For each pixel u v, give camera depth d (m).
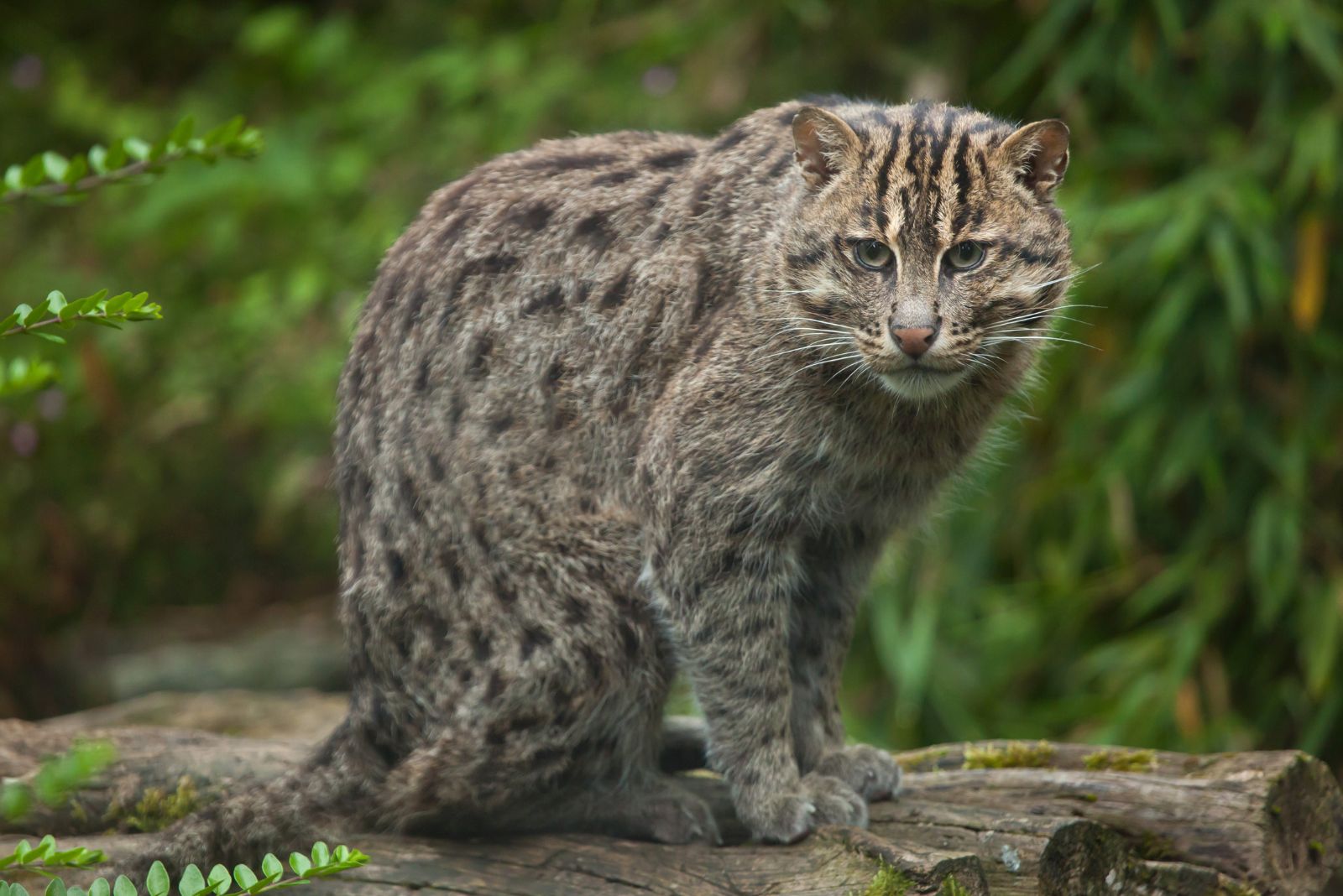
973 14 13.05
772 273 6.14
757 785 6.20
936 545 12.06
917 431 6.40
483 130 14.62
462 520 6.21
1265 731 11.77
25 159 16.08
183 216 15.10
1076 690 12.12
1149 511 12.17
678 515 6.13
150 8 17.45
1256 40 11.86
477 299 6.37
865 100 7.07
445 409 6.29
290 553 15.02
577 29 15.02
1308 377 11.66
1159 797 6.23
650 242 6.37
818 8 13.40
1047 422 12.28
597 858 5.83
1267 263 10.84
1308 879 6.33
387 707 6.38
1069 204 11.65
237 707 8.88
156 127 15.62
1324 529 11.55
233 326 14.26
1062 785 6.41
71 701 13.73
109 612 14.59
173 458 14.86
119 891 4.25
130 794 6.66
